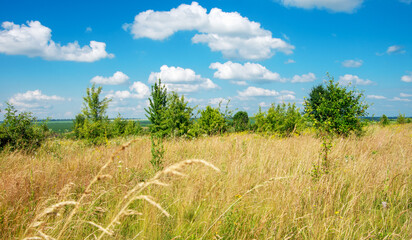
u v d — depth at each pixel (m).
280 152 6.57
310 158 5.62
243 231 2.90
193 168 4.82
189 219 3.38
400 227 3.21
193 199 3.77
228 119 14.38
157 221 3.14
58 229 2.60
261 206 3.52
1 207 3.16
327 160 5.08
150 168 5.34
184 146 7.96
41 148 9.44
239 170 4.91
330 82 9.95
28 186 3.80
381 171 4.84
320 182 4.12
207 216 3.15
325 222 3.04
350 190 4.08
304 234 2.84
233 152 6.75
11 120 9.52
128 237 2.83
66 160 6.27
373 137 9.02
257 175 4.63
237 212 3.22
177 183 4.36
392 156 6.20
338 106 9.27
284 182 4.15
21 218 2.89
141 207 3.38
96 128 13.48
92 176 4.61
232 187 3.97
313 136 9.91
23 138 9.52
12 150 9.03
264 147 7.01
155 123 16.66
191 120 14.11
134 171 5.07
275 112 13.29
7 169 5.31
